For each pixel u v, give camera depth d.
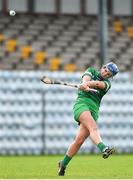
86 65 62.66
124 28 68.44
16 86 53.94
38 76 54.41
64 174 30.08
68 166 38.12
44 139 54.38
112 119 55.62
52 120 54.56
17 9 66.38
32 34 64.69
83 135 28.62
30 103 54.16
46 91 54.44
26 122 54.03
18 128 53.88
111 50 65.88
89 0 68.38
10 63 61.84
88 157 49.16
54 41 64.69
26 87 54.16
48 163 41.44
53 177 28.36
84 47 65.00
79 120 28.33
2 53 62.31
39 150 54.25
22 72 54.19
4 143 53.50
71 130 54.91
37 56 62.94
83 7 68.31
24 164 40.22
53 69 62.47
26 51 63.00
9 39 63.50
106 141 55.44
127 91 56.03
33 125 54.16
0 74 53.75
